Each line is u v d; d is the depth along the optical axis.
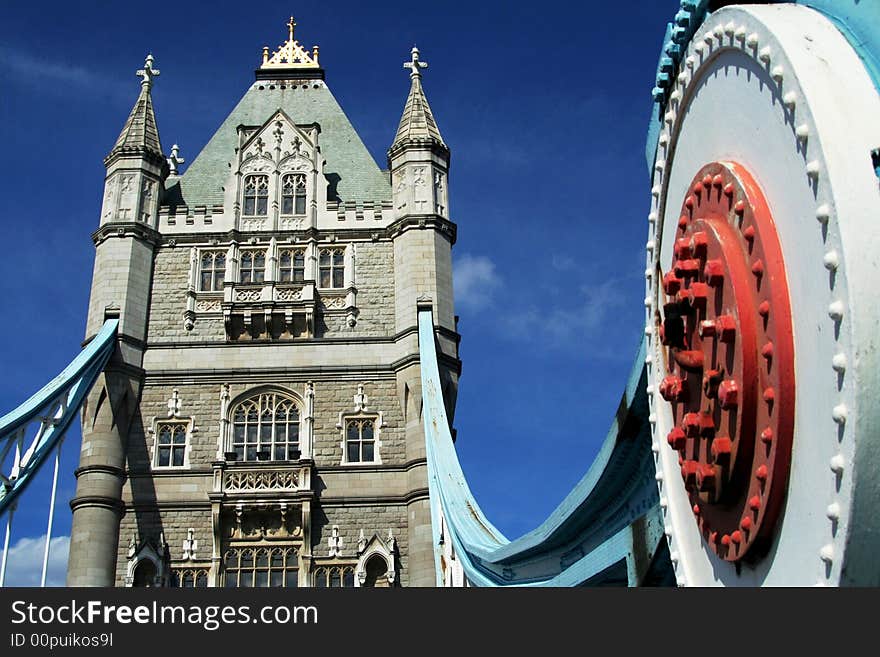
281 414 49.44
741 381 8.17
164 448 48.34
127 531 46.44
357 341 50.53
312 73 62.59
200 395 49.47
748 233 8.30
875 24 7.46
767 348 7.92
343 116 60.28
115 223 52.25
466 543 28.25
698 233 9.17
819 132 7.16
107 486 46.53
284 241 53.03
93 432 47.44
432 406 44.47
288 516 46.78
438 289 51.09
